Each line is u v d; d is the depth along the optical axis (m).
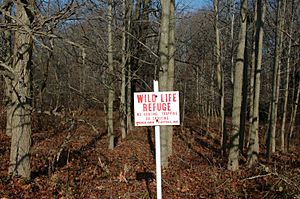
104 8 16.44
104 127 24.34
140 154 16.64
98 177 10.53
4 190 7.81
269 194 8.53
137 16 22.39
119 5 19.39
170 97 6.46
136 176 11.01
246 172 11.76
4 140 16.19
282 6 16.80
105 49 16.89
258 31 14.25
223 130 17.50
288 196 7.96
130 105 25.11
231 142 12.22
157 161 6.59
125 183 9.92
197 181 10.47
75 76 19.69
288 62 18.50
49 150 14.29
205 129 30.62
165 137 12.40
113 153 16.39
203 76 25.08
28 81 8.80
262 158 16.73
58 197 8.02
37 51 8.81
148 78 24.20
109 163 13.41
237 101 12.16
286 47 18.67
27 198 7.67
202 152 18.84
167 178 10.78
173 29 14.39
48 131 19.42
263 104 31.42
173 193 9.10
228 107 35.66
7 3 7.49
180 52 25.59
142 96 6.45
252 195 8.73
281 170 11.53
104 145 18.59
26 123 8.93
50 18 6.78
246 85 16.27
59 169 10.99
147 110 6.45
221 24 24.22
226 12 22.83
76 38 13.16
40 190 8.33
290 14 18.12
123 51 16.78
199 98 30.89
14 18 6.77
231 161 12.16
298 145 23.98
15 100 8.84
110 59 17.00
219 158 16.16
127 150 17.61
